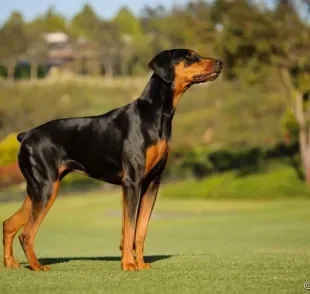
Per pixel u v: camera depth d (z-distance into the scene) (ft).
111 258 37.42
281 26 115.03
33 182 31.40
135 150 30.25
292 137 141.49
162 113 30.60
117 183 31.50
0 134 189.78
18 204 120.06
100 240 69.82
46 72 277.03
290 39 115.96
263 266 31.30
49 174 31.27
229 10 115.24
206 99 190.39
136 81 238.07
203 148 167.53
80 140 31.22
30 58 270.26
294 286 26.30
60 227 88.69
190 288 26.11
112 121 30.94
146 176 30.71
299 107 122.01
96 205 119.55
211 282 27.22
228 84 188.34
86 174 31.83
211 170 163.12
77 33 373.40
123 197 30.58
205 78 30.94
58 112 202.90
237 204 116.78
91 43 295.07
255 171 138.51
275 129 163.12
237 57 118.01
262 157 158.10
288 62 118.21
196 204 118.52
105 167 31.12
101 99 217.56
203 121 173.68
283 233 73.72
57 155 31.40
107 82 233.96
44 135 31.45
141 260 31.19
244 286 26.32
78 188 159.02
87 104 210.18
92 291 25.75
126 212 30.32
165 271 29.94
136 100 30.99
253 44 114.93
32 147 31.37
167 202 123.54
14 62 260.83
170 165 166.30
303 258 35.17
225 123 169.48
